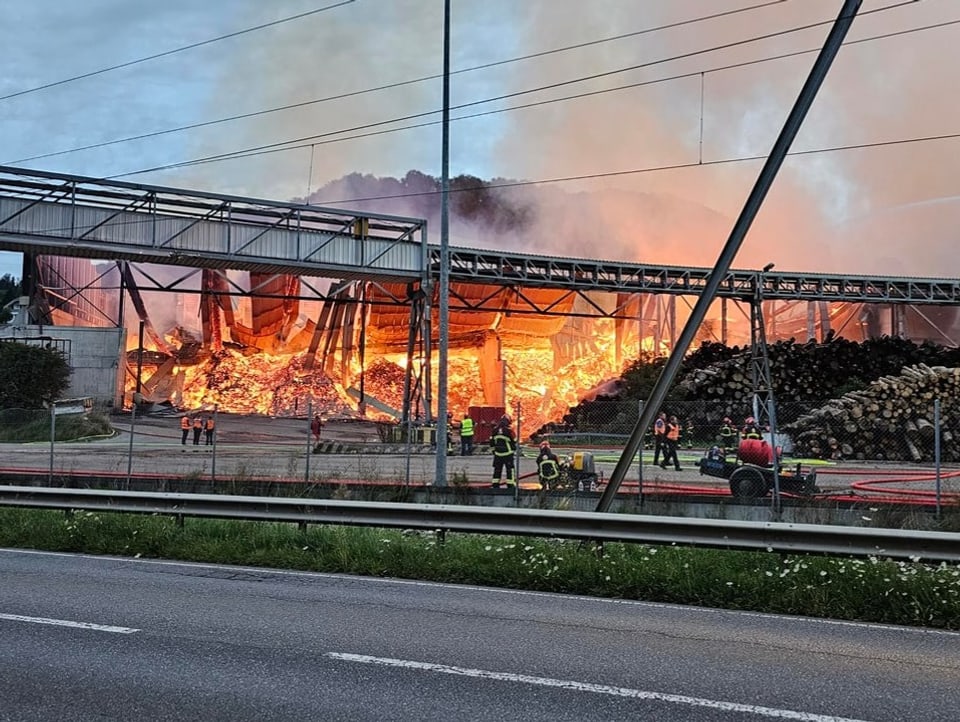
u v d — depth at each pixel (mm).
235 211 31641
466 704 4820
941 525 12461
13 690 5047
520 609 7637
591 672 5500
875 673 5562
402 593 8398
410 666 5602
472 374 58094
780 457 16703
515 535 10430
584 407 32031
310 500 11445
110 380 47969
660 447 18422
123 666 5566
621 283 39000
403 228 34562
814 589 7824
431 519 10719
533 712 4691
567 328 60312
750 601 7840
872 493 16406
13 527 12375
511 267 37531
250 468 19672
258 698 4906
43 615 7152
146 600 7879
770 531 8883
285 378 55750
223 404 53562
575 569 8938
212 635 6465
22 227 28312
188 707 4738
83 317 55719
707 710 4754
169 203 30688
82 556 10891
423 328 35625
